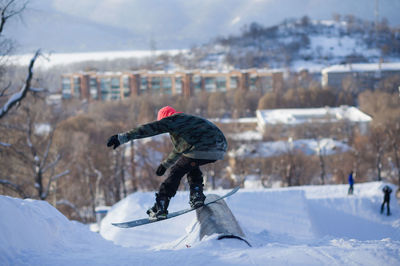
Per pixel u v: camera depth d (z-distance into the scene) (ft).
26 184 71.05
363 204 61.11
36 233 13.00
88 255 10.56
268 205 48.55
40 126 83.10
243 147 138.21
